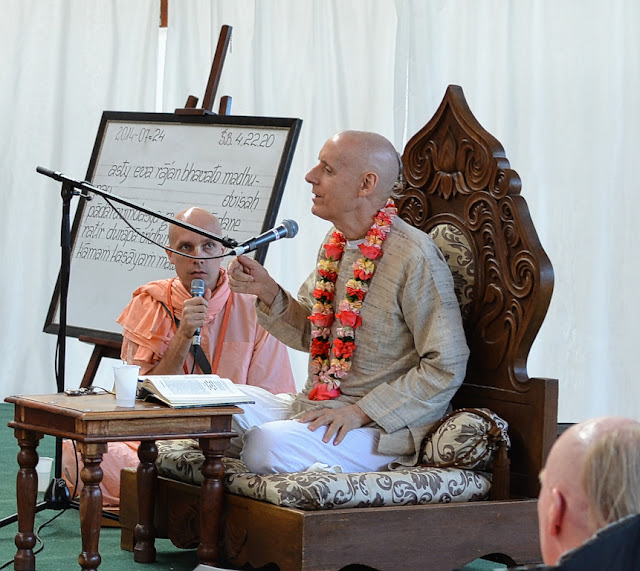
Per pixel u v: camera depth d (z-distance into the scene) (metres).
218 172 5.23
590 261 6.02
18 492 3.29
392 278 3.60
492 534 3.35
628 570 1.22
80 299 5.42
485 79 6.37
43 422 3.20
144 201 5.38
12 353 7.65
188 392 3.24
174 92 7.37
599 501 1.28
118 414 3.04
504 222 3.69
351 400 3.65
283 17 7.04
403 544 3.19
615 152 6.00
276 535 3.15
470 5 6.38
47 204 7.58
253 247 3.65
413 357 3.65
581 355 6.04
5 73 7.56
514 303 3.63
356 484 3.21
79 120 7.54
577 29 6.07
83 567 3.06
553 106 6.13
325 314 3.76
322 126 6.94
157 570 3.52
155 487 3.64
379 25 6.77
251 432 3.42
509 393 3.62
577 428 1.36
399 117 6.60
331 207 3.66
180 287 4.35
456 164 3.91
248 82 7.16
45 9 7.54
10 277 7.61
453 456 3.44
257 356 4.43
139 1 7.42
